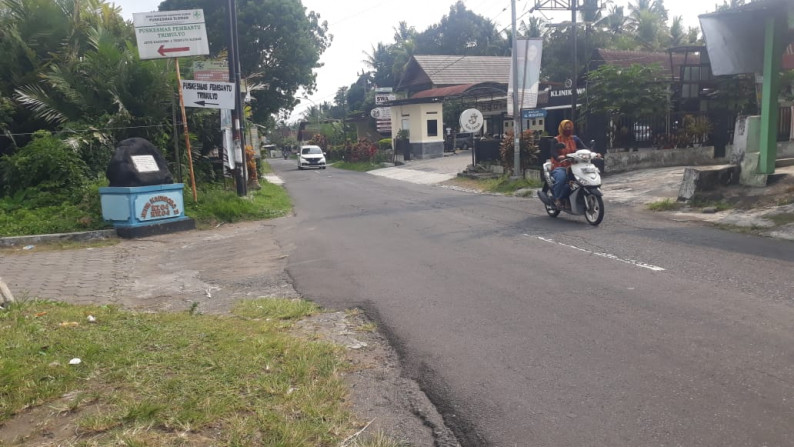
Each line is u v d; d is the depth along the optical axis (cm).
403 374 447
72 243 1138
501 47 5944
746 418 348
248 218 1447
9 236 1123
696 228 949
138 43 1374
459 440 349
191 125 1766
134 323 548
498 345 487
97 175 1484
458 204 1477
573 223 1072
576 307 571
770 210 974
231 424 346
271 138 9581
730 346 453
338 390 407
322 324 576
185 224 1295
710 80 1984
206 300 700
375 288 690
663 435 336
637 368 424
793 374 401
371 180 2667
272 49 3875
